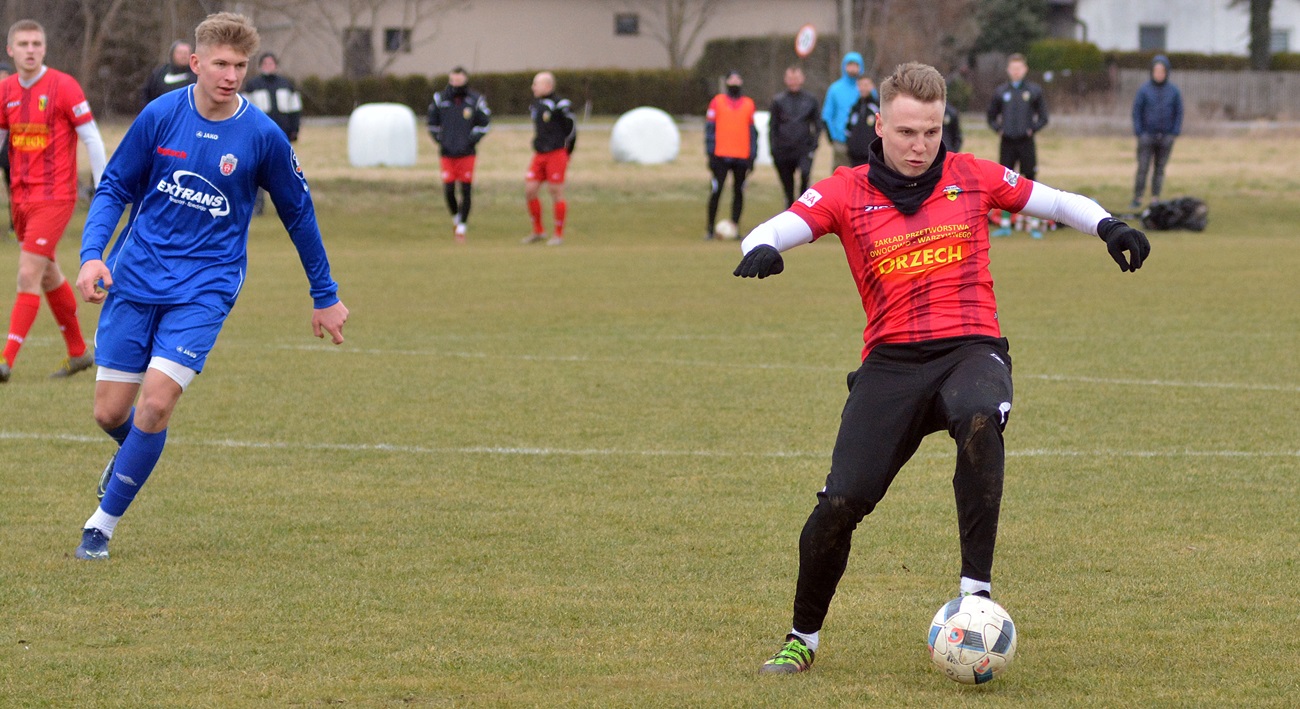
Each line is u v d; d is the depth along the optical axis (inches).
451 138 3026.6
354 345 1649.9
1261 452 1064.8
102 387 789.9
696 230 3294.8
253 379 1408.7
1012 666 599.5
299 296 2139.5
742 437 1131.9
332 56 6914.4
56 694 562.3
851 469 572.1
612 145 4633.4
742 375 1434.5
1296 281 2242.9
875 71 6648.6
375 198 3518.7
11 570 753.0
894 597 713.0
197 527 853.8
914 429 587.2
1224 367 1461.6
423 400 1295.5
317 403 1279.5
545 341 1678.2
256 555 789.9
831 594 590.6
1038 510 895.7
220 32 748.0
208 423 1185.4
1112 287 2177.7
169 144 769.6
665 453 1072.8
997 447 560.7
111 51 5492.1
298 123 2994.6
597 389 1353.3
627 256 2741.1
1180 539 823.7
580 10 7514.8
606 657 613.9
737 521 871.1
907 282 597.0
